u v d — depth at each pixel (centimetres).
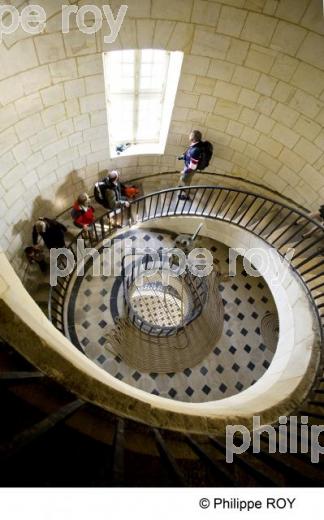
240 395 578
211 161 809
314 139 638
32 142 604
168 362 771
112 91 645
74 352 333
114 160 787
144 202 755
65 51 493
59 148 662
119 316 786
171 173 862
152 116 729
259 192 837
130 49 525
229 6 475
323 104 576
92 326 768
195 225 845
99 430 215
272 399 473
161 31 507
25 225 717
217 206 836
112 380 342
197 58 562
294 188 761
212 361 794
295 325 645
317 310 594
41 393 210
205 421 313
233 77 590
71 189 788
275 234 750
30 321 245
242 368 794
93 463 188
